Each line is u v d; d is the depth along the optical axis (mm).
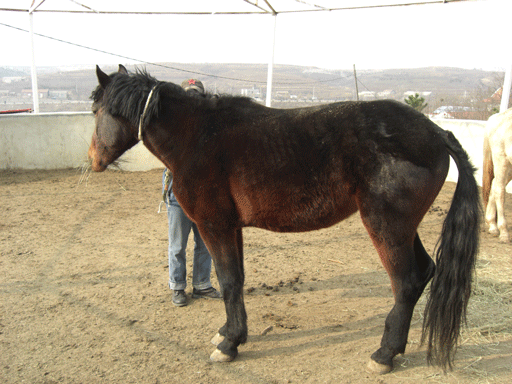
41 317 3355
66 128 9578
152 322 3316
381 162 2338
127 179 9086
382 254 2467
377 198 2357
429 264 2779
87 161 3318
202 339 3068
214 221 2701
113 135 2949
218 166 2605
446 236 2402
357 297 3770
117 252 4871
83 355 2834
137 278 4160
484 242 5254
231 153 2586
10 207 6727
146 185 8570
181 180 2715
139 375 2615
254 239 5488
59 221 6059
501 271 4250
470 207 2355
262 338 3080
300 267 4508
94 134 3090
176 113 2736
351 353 2842
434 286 2422
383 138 2346
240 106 2719
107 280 4102
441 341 2369
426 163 2348
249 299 3750
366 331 3148
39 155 9469
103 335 3102
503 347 2871
